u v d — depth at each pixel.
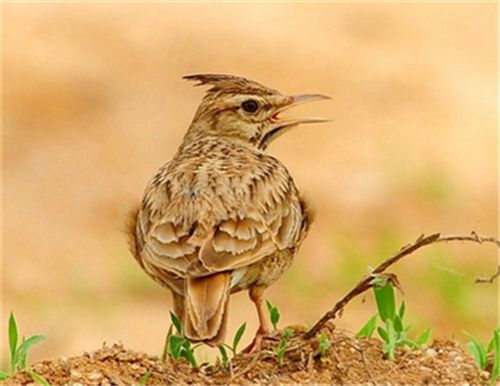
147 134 21.48
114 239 18.81
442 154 20.66
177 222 9.02
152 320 16.47
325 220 18.70
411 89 22.52
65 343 15.88
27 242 18.69
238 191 9.25
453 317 16.28
